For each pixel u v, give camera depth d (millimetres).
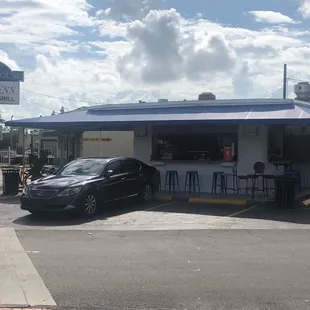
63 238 9555
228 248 8539
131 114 17469
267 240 9258
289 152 18672
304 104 16297
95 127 18984
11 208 14055
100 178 12719
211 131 16969
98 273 6816
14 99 19453
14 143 58250
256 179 15820
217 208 13641
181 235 9852
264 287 6129
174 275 6711
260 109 15367
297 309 5324
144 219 11922
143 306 5453
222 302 5570
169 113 16656
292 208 13453
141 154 18219
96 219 11969
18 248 8539
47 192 11766
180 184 17375
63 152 31156
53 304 5531
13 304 5527
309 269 7020
